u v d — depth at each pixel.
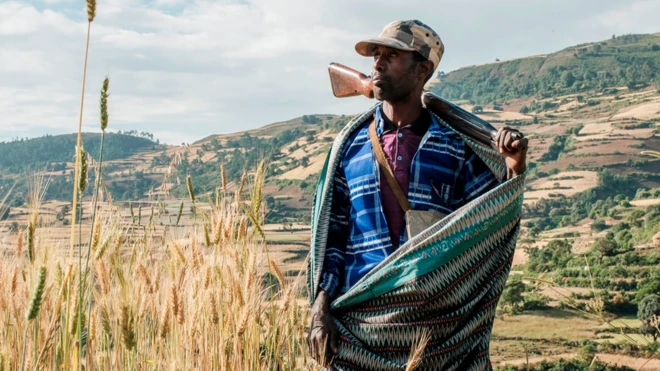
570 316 59.44
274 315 3.14
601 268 60.47
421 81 2.57
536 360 49.00
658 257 60.75
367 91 2.92
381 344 2.32
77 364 2.59
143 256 3.23
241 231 3.20
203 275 3.08
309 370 2.66
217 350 3.01
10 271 2.76
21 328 2.73
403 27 2.52
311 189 160.25
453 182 2.49
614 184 169.75
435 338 2.28
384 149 2.55
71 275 2.62
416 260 2.28
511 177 2.36
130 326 2.65
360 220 2.53
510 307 62.94
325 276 2.53
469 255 2.28
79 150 2.53
